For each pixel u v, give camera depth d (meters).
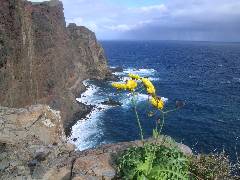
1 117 11.09
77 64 82.06
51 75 49.22
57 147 9.74
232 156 38.53
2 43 33.03
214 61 186.50
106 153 8.30
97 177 7.54
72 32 92.00
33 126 11.02
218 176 7.31
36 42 44.97
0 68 32.31
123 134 47.16
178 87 94.19
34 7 48.72
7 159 8.88
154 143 7.62
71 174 7.86
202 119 57.59
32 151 9.32
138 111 57.78
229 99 77.12
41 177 8.02
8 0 35.34
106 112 57.84
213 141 45.81
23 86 37.56
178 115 59.50
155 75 119.00
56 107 48.91
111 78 92.50
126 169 6.76
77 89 71.38
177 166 6.63
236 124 54.69
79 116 54.53
